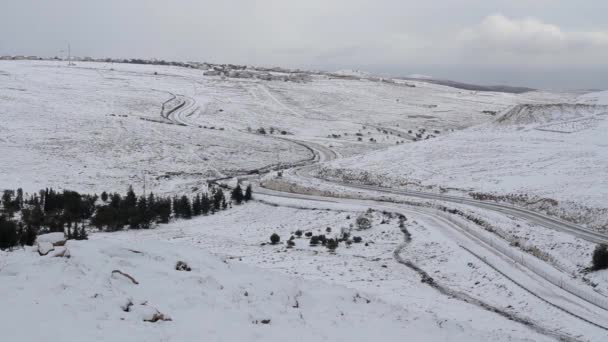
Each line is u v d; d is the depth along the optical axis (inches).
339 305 657.0
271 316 551.5
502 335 677.3
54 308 456.4
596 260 1300.4
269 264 1384.1
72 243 674.8
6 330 399.9
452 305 1031.6
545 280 1234.6
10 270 537.0
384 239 1758.1
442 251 1505.9
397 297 1051.9
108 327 439.5
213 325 491.5
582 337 885.8
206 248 1681.8
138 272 610.9
